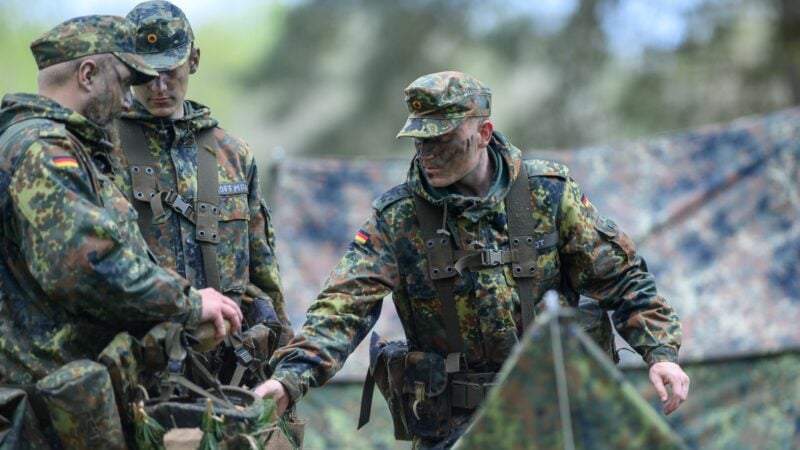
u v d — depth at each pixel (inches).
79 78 540.4
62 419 499.2
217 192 649.6
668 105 1936.5
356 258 636.1
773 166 1201.4
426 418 651.5
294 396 597.3
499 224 641.6
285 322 684.7
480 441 424.5
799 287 1166.3
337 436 1142.3
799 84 1715.1
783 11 1700.3
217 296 553.0
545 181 647.1
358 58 2329.0
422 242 638.5
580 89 2022.6
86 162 526.0
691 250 1186.0
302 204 1216.2
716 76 1899.6
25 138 514.9
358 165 1239.5
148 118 636.7
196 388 523.2
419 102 618.2
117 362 510.0
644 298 645.9
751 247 1182.3
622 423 419.2
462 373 649.6
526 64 2162.9
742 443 1137.4
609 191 1213.7
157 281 515.8
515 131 2071.9
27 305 522.3
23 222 505.0
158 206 631.2
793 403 1141.7
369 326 636.1
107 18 550.6
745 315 1154.7
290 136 2391.7
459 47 2219.5
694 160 1217.4
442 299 639.8
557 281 653.3
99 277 500.1
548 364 418.9
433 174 627.2
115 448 507.5
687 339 1149.1
